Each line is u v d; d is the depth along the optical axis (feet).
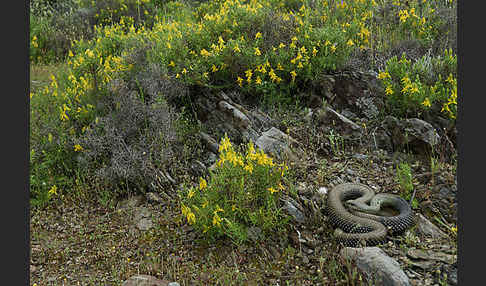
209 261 13.29
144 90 20.35
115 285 12.72
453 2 28.19
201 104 20.68
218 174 14.83
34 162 18.13
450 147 16.40
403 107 18.01
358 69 20.56
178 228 15.02
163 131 18.33
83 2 45.78
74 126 19.45
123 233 15.28
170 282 12.41
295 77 20.63
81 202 17.19
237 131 18.99
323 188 15.57
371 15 26.20
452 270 11.45
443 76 18.94
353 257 12.04
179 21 32.55
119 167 17.03
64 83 23.79
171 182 17.20
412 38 23.73
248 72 19.77
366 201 14.67
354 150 17.71
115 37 28.84
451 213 14.11
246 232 13.73
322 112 18.98
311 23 25.09
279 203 14.73
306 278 12.31
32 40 34.81
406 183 15.29
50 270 13.73
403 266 11.77
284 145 17.56
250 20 22.75
